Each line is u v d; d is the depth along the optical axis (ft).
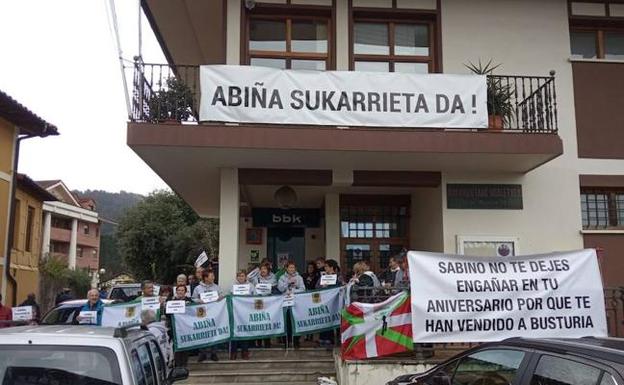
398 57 41.63
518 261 30.53
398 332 30.53
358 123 35.70
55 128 60.95
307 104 35.58
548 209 40.78
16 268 71.26
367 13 41.45
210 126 34.50
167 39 49.57
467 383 18.21
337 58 40.42
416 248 46.57
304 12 40.93
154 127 34.17
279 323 35.76
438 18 41.83
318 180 40.50
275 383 33.12
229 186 39.78
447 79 36.55
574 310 30.25
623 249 40.78
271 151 35.53
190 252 133.69
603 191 42.32
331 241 47.34
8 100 52.29
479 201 40.57
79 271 107.55
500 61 41.91
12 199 59.00
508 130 38.27
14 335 14.90
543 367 15.70
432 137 35.76
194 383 33.06
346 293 33.47
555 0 43.06
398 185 41.11
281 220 53.62
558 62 42.37
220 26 45.19
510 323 29.89
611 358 14.12
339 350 34.50
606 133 41.91
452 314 29.73
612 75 42.60
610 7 43.42
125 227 142.00
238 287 35.76
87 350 14.47
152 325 30.81
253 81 35.47
